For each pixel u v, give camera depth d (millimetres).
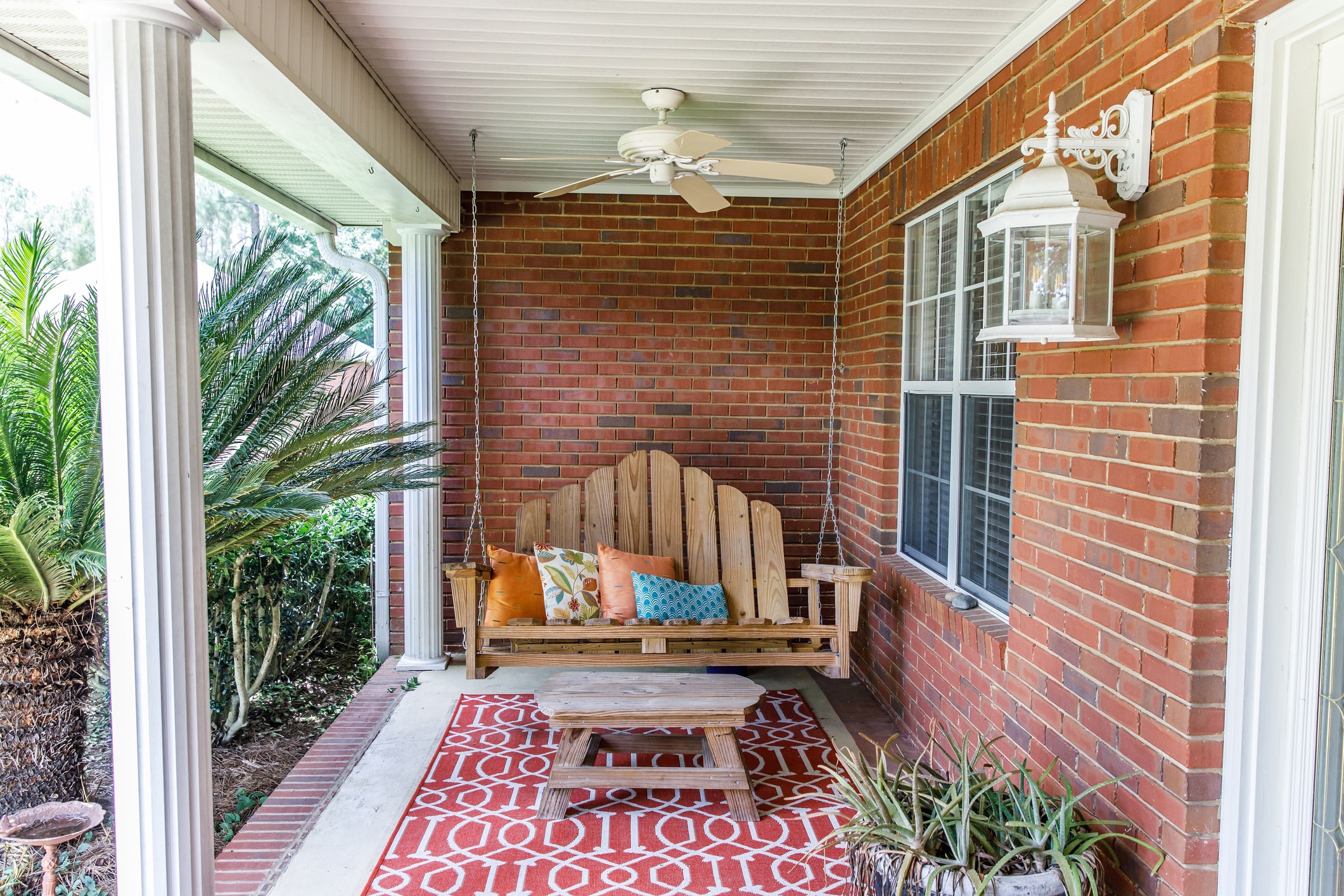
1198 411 2057
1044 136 2734
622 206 5461
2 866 3332
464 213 5422
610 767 3670
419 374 5117
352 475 3852
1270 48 1972
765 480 5582
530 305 5469
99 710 4184
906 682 4348
